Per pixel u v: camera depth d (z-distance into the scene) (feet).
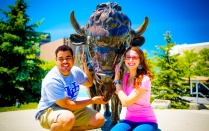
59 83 10.84
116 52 12.00
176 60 54.75
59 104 10.82
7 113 27.58
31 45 48.42
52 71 11.18
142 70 10.66
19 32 47.29
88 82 12.94
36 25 49.16
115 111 14.82
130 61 10.66
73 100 11.52
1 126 19.49
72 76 11.60
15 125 19.94
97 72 11.96
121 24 12.05
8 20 47.06
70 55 11.02
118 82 11.07
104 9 12.22
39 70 49.60
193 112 29.89
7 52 45.78
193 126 19.97
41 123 11.41
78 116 11.85
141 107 10.50
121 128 10.21
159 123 21.39
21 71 45.65
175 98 52.34
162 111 30.55
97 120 11.60
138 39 13.69
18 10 48.11
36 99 49.01
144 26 13.92
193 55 89.10
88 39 12.49
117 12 12.12
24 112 28.43
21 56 46.44
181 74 54.54
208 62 93.30
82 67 15.25
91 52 12.39
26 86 48.42
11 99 45.62
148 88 10.36
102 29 11.80
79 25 13.57
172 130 18.25
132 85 10.84
